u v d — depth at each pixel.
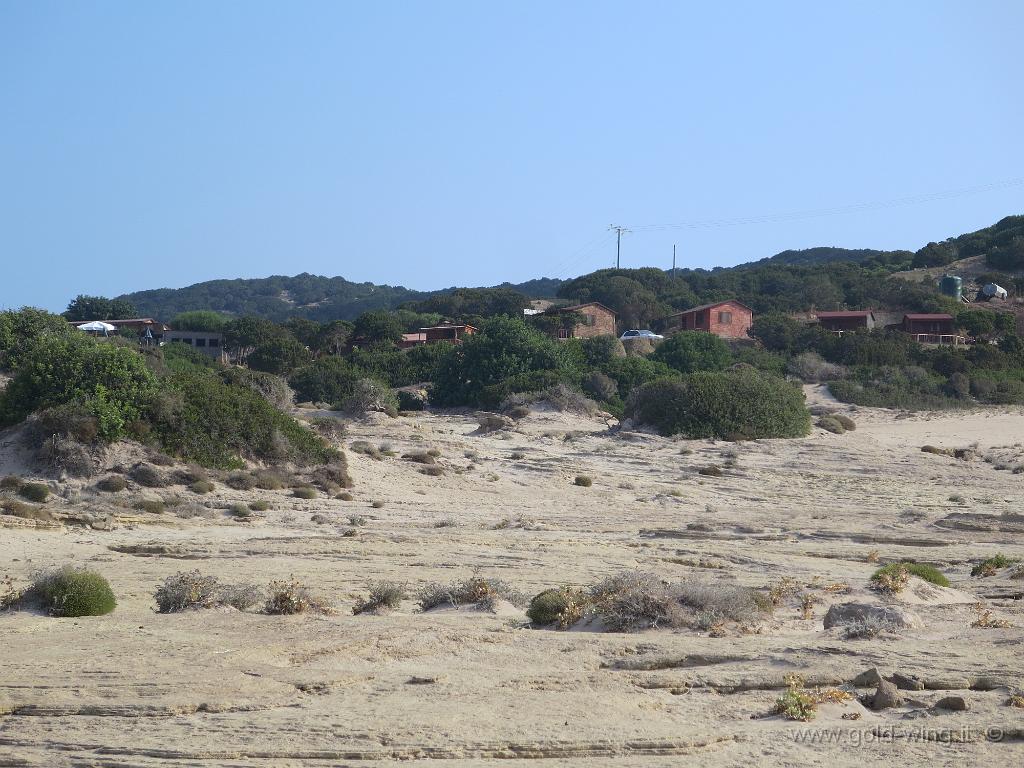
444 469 44.53
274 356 90.44
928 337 108.81
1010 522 34.91
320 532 31.81
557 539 30.75
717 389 61.41
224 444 38.31
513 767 9.25
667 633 15.42
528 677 12.07
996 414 78.94
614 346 87.69
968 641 14.45
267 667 12.29
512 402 71.12
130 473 34.78
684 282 149.62
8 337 57.53
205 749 9.41
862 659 13.01
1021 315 122.81
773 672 12.39
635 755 9.60
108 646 13.46
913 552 29.22
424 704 10.88
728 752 9.71
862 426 70.31
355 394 62.03
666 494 43.12
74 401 36.00
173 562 24.98
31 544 26.75
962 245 168.50
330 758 9.31
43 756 9.27
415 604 19.50
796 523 35.81
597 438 59.56
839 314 112.44
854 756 9.63
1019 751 9.84
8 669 12.07
